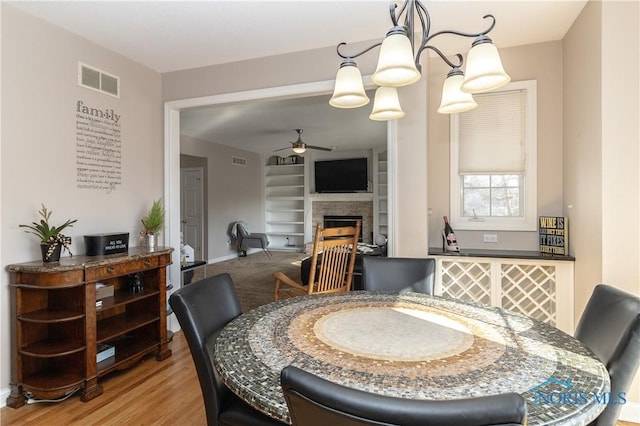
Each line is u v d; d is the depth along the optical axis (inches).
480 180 129.5
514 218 125.2
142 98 131.7
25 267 87.0
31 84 95.7
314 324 58.7
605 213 82.5
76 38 107.7
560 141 117.0
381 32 107.7
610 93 81.8
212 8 93.5
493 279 112.2
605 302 56.1
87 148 111.2
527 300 113.9
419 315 63.2
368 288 90.0
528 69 119.5
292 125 237.6
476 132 126.5
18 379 89.6
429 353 46.7
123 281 118.5
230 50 119.8
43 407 88.6
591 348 55.1
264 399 37.1
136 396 94.0
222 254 313.0
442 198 130.3
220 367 44.2
